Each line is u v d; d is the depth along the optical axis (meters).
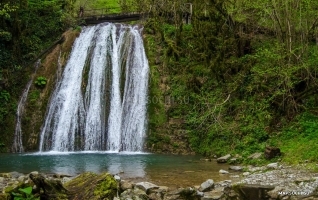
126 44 24.45
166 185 10.54
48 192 7.25
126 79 22.67
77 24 27.62
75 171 12.80
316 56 16.52
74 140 20.91
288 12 16.78
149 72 22.19
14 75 22.88
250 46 20.28
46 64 23.75
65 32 25.75
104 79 22.84
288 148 14.46
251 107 18.02
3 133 20.73
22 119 21.41
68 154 18.44
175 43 22.67
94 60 23.80
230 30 20.22
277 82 16.97
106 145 20.80
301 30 16.97
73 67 23.72
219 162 15.23
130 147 20.23
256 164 13.84
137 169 13.35
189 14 25.17
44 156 17.61
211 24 20.56
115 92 22.39
